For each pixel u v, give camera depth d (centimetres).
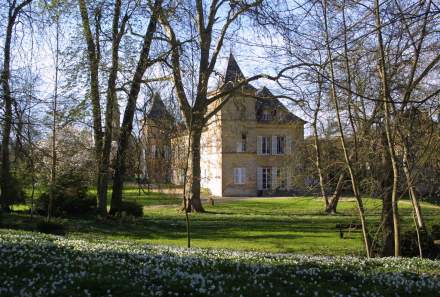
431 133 1297
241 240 2397
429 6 857
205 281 905
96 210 2975
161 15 2589
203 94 2538
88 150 2945
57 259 1109
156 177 2823
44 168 2770
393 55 1177
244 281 941
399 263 1263
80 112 2638
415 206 1805
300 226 3036
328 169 2191
